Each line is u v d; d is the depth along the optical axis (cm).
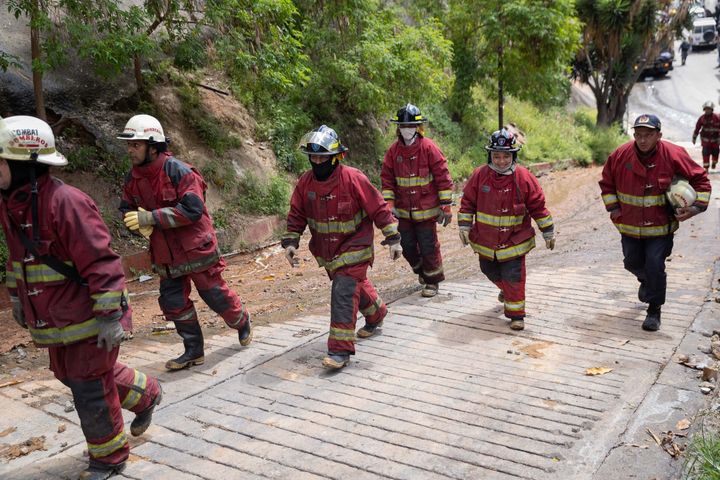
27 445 436
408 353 572
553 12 1778
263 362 565
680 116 3372
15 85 972
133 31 930
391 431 433
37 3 855
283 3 1027
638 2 2564
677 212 559
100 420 378
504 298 620
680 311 633
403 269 929
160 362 579
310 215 549
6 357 622
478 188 616
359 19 1348
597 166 2289
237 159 1148
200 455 412
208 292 555
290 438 430
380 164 1464
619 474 370
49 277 349
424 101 1456
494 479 371
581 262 852
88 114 1016
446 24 1877
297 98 1339
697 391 467
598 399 464
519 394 480
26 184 339
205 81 1226
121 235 931
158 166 504
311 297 798
